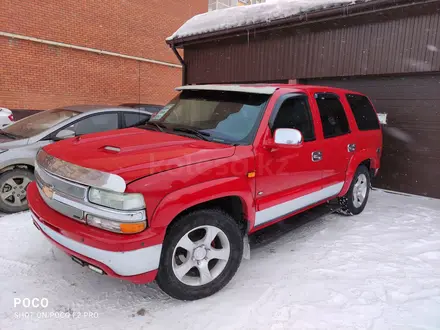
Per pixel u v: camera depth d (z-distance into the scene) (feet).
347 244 12.78
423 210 16.99
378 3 17.75
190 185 8.21
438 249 12.41
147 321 8.15
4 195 14.80
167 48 56.39
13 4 38.06
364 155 15.38
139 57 52.39
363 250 12.25
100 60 47.55
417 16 18.20
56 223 8.19
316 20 20.86
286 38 24.34
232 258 9.44
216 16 27.53
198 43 30.04
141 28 52.06
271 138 10.29
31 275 9.97
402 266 11.06
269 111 10.56
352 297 9.23
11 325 7.83
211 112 11.52
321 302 8.98
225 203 10.00
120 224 7.39
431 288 9.75
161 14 54.65
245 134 10.14
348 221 15.37
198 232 9.44
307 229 14.37
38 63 41.04
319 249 12.33
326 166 12.94
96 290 9.40
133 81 52.29
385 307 8.81
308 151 11.82
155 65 54.95
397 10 18.04
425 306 8.87
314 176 12.37
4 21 37.58
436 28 17.60
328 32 21.95
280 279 10.16
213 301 8.99
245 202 9.62
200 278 9.00
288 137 9.73
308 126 12.14
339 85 22.58
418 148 19.58
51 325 7.90
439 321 8.26
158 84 56.03
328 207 15.15
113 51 48.85
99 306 8.70
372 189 21.45
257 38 26.17
